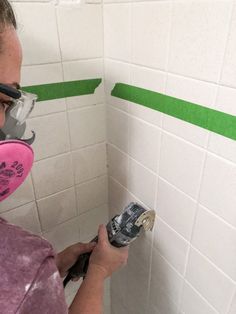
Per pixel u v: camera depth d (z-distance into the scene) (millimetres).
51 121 791
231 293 649
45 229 936
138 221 754
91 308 578
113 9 717
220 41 494
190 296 787
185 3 534
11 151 462
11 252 411
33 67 702
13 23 434
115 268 746
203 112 569
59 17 693
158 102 675
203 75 545
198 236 688
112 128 881
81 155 900
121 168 907
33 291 405
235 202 565
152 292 966
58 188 900
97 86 832
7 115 504
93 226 1063
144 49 664
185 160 653
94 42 772
